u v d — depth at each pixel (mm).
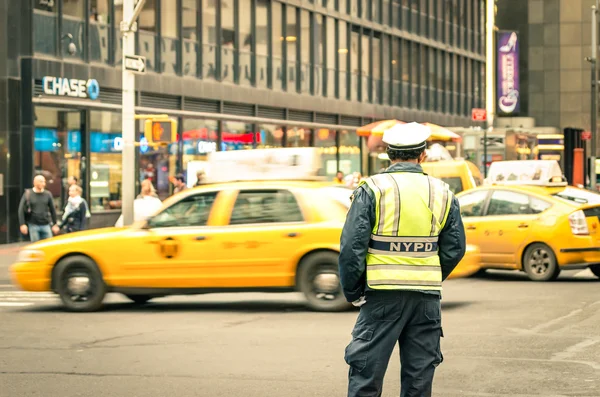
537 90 82938
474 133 41406
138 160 35625
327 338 12055
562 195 19750
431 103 58938
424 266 6289
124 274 15180
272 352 11062
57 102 32062
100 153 34219
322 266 14703
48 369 10273
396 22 54562
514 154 43281
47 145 32031
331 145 48219
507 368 9938
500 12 83438
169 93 36844
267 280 14789
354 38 50031
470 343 11469
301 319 13938
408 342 6387
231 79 40594
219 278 14883
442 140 35000
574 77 82375
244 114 41469
